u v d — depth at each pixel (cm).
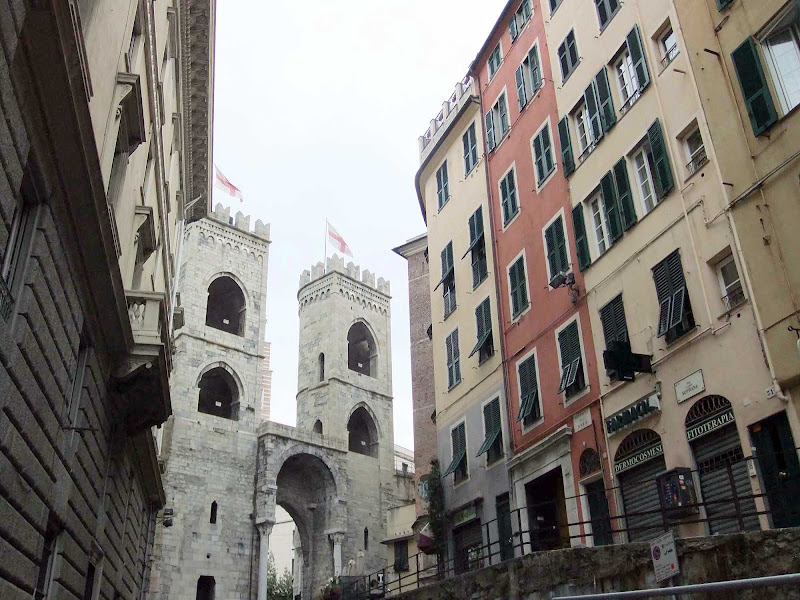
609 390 2031
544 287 2467
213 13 3044
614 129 2180
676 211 1862
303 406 7131
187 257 6297
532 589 1677
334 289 7431
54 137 1024
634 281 1995
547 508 2352
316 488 6431
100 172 1162
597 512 2028
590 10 2398
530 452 2353
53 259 1098
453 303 3175
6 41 797
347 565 5919
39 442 1076
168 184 2800
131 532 2478
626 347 1906
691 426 1714
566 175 2416
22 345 965
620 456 1958
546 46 2683
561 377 2283
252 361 6328
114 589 2173
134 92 1592
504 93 2977
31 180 1017
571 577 1575
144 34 1852
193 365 5897
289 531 9981
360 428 7331
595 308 2158
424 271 4803
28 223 1032
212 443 5734
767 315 1540
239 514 5647
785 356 1481
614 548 1492
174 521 5253
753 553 1197
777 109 1591
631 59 2150
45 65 941
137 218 1998
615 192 2125
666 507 1557
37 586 1252
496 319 2762
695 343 1741
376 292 7875
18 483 978
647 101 2034
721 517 1366
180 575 5119
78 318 1280
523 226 2672
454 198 3300
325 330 7300
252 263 6762
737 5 1731
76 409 1396
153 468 2575
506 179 2856
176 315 3378
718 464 1636
